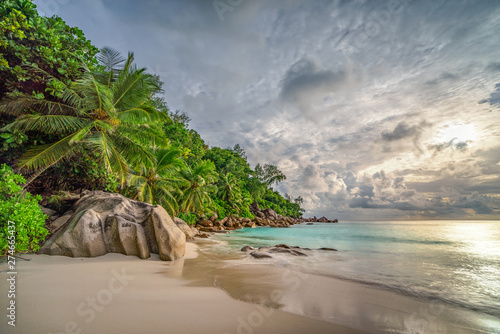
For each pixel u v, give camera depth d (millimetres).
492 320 4668
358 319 4223
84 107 10789
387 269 9398
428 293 6281
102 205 9477
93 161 12492
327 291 5820
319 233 33281
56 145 9961
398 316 4543
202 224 34812
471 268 9961
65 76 10367
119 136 12016
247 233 32375
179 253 9336
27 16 8922
